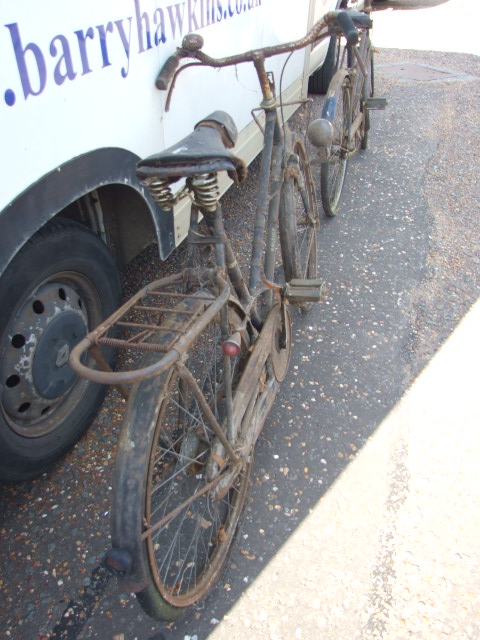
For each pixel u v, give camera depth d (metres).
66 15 1.74
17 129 1.63
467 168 4.94
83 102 1.90
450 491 2.28
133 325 1.47
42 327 2.06
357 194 4.52
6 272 1.80
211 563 1.91
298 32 4.48
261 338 2.08
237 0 3.06
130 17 2.07
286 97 4.63
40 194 1.78
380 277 3.57
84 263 2.21
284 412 2.62
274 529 2.14
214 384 2.02
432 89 6.73
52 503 2.23
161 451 1.91
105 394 2.56
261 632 1.83
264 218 2.16
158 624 1.86
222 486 1.71
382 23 9.80
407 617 1.87
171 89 2.36
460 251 3.84
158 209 2.58
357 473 2.35
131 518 1.37
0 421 1.93
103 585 1.97
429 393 2.74
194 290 1.74
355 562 2.03
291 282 2.45
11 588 1.95
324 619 1.87
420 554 2.05
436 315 3.26
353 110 4.21
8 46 1.54
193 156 1.40
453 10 10.66
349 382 2.80
